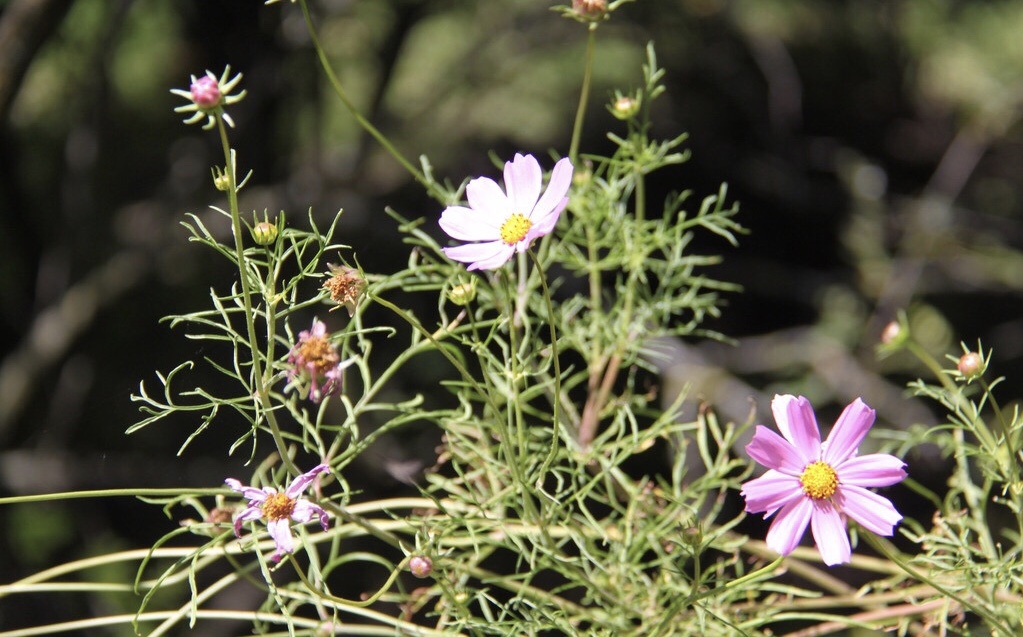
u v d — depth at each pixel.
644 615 1.47
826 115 5.58
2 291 4.55
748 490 1.34
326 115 4.80
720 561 1.50
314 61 4.23
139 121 4.41
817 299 5.02
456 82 5.23
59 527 4.06
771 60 5.18
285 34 4.14
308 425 1.43
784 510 1.34
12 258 4.57
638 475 2.32
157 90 4.34
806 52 5.43
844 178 5.33
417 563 1.40
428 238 1.56
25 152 4.50
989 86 5.63
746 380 4.65
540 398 1.70
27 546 4.00
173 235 4.25
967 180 5.63
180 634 3.50
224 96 1.32
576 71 5.12
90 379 4.28
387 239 4.27
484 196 1.40
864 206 5.31
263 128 4.27
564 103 5.11
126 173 4.45
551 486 1.62
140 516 4.20
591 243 1.61
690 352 4.12
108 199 4.43
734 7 5.22
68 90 4.39
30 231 4.56
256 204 4.22
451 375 3.35
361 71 4.86
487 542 1.49
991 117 5.56
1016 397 5.00
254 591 3.54
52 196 4.55
